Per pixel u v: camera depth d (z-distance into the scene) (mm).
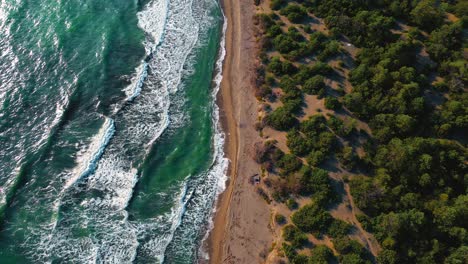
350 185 63531
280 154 66812
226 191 65375
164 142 69938
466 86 73062
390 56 75125
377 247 58750
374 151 66688
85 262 57344
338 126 68250
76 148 67188
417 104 68875
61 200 61812
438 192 61969
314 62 77312
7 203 60719
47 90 72875
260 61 78625
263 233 61031
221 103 74812
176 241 60531
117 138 69125
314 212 60875
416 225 57688
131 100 73750
